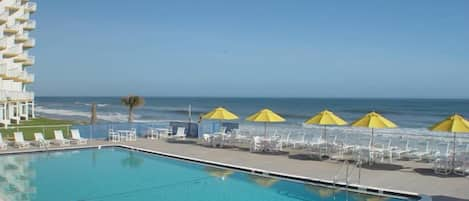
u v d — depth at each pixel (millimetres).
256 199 11930
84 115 61000
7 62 50469
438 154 15172
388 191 11820
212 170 16000
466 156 13945
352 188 12508
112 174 15359
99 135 24125
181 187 13391
